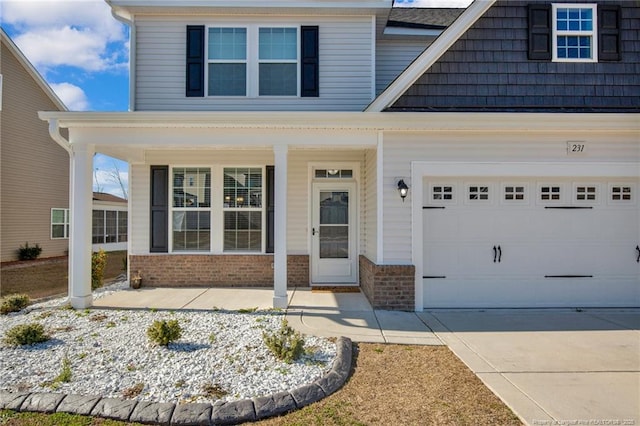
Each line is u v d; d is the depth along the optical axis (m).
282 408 3.10
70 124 6.12
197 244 8.35
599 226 6.57
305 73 8.12
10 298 6.14
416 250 6.32
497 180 6.53
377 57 9.10
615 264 6.58
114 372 3.71
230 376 3.62
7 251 13.69
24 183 14.36
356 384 3.59
